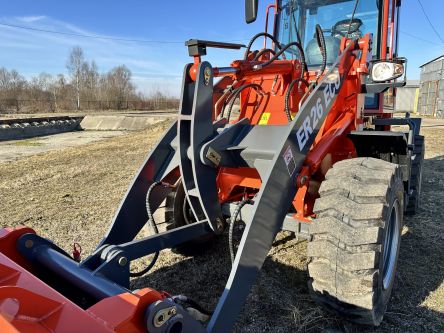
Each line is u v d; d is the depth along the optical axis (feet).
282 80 10.62
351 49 9.96
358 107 10.30
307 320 8.45
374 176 7.84
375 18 13.17
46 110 140.36
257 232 7.01
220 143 8.14
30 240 7.34
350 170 8.01
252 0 10.24
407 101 117.60
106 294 5.87
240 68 9.36
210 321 6.15
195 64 7.88
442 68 94.79
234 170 10.02
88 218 16.01
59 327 4.17
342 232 7.37
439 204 17.17
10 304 4.03
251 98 11.15
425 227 14.17
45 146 47.83
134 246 7.58
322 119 8.59
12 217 16.31
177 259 11.53
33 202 18.85
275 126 8.49
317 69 12.73
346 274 7.32
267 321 8.53
